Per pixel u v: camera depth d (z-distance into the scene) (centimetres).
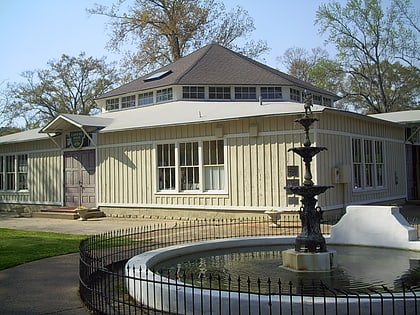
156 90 2248
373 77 4053
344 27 3981
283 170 1556
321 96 2502
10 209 2495
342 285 666
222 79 2175
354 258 865
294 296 539
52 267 907
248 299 536
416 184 2378
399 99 4088
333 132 1611
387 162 2041
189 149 1781
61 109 4981
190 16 3962
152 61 4012
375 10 3853
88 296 643
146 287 605
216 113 1734
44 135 2317
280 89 2178
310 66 4862
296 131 1534
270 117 1581
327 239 1019
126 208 1964
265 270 782
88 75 5094
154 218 1873
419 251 917
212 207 1711
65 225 1739
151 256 809
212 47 2605
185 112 1888
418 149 2414
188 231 1386
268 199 1584
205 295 557
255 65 2364
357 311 525
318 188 782
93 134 2078
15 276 829
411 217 1647
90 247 916
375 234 974
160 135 1855
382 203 1958
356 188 1745
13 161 2498
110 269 849
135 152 1938
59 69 5009
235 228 1429
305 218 793
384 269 769
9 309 625
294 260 775
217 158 1709
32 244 1207
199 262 859
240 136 1647
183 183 1798
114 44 4034
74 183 2167
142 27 3988
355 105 4359
